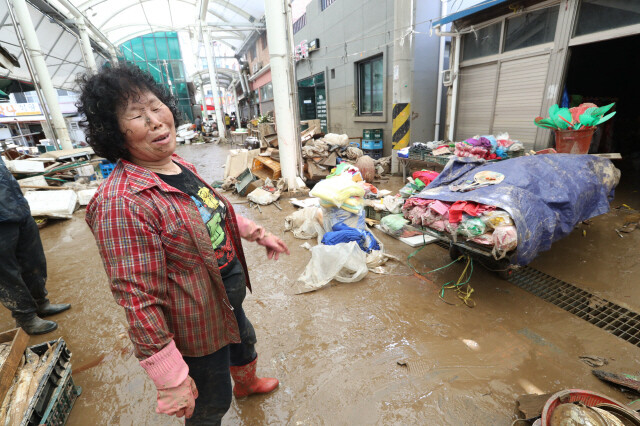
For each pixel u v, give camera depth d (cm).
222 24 1830
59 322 287
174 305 110
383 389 197
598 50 639
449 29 670
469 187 283
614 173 334
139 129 97
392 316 264
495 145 459
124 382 217
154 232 98
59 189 669
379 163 765
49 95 1060
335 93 1106
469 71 656
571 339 227
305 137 784
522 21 538
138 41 2850
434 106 781
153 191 100
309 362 222
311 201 571
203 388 132
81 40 1448
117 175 101
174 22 2316
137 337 94
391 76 814
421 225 306
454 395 189
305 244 405
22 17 973
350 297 293
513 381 196
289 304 288
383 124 882
